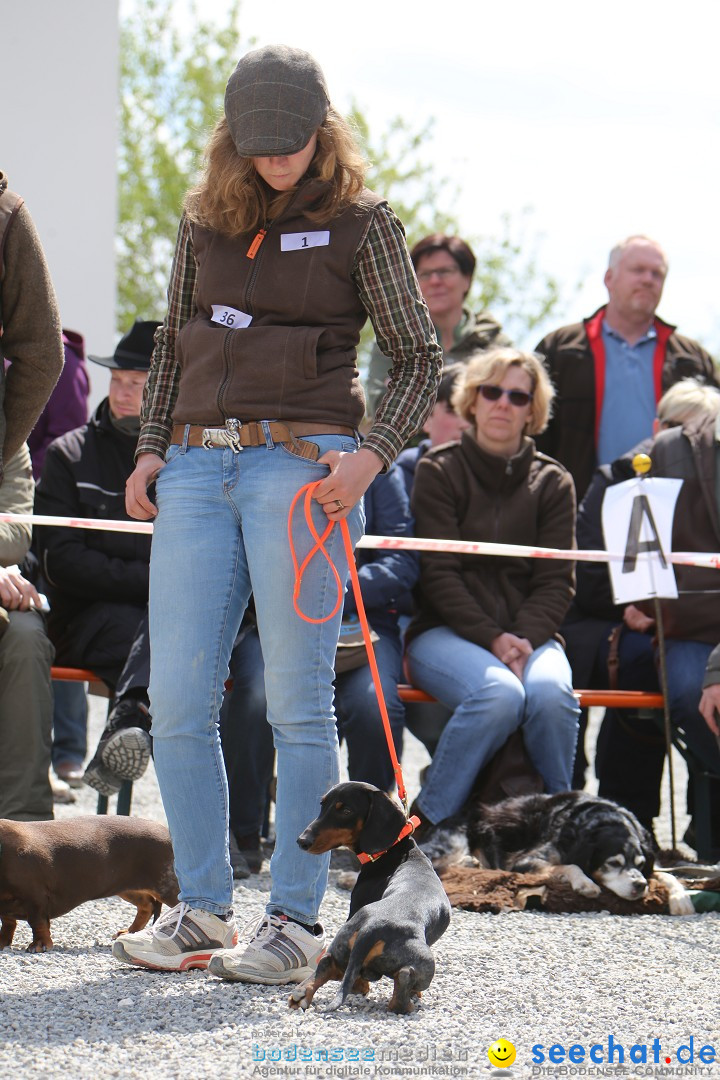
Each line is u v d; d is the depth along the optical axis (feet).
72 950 19.38
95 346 59.06
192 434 17.49
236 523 17.38
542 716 27.61
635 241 37.70
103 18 58.29
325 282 17.20
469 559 30.07
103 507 29.68
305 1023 15.66
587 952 20.54
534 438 37.65
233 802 27.22
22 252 18.62
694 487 30.09
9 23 56.18
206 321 17.63
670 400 33.27
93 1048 14.61
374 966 15.97
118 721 26.20
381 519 30.48
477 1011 16.65
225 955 17.16
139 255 138.82
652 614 31.01
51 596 30.04
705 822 29.48
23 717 24.64
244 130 16.53
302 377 17.02
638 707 29.96
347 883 25.29
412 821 17.79
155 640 17.49
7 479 26.32
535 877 24.54
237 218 17.20
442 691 28.55
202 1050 14.62
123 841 20.26
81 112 58.18
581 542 32.83
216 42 138.21
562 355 37.60
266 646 17.21
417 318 17.67
